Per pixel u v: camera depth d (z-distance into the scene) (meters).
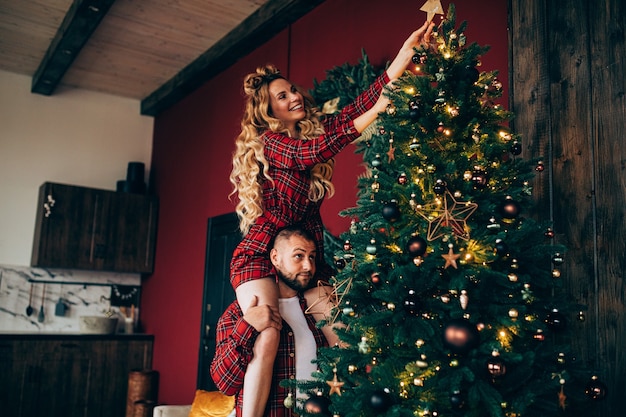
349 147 3.70
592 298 2.25
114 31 5.16
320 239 2.39
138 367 5.96
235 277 2.24
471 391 1.51
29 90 6.30
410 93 1.92
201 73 5.68
